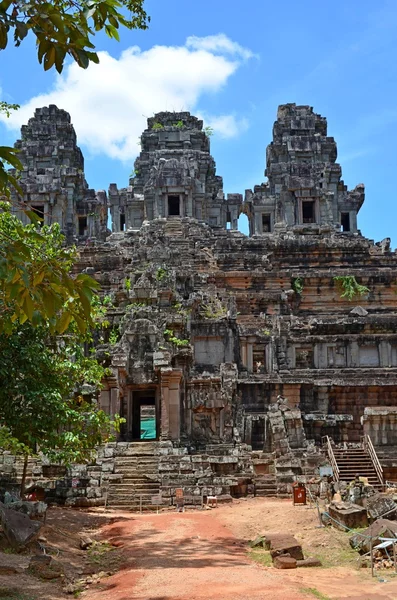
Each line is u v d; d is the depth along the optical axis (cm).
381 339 5250
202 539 2212
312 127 8862
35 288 1037
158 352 4050
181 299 5234
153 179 7988
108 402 3891
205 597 1471
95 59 991
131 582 1642
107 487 3191
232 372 4503
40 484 3170
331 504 2472
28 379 2528
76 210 8475
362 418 3891
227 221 8719
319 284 6625
